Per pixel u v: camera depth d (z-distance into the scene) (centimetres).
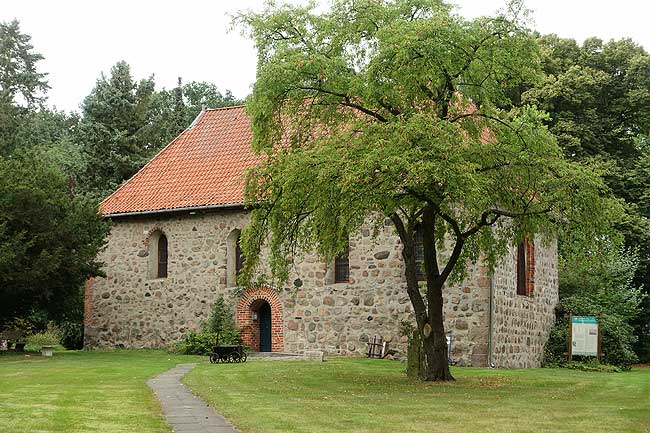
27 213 2822
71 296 3131
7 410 1332
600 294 3256
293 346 2917
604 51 3938
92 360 2650
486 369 2481
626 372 2783
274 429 1202
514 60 1916
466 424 1321
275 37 2044
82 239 2944
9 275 2705
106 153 4706
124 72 4884
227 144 3366
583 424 1341
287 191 1842
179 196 3188
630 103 3753
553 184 1823
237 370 2206
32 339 4028
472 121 1994
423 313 2100
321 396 1702
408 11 1972
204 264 3112
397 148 1686
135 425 1206
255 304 3020
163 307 3188
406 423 1315
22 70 5775
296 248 2919
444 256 2694
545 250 3105
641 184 3794
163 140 5206
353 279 2836
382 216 2352
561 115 3800
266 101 1955
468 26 1877
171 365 2405
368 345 2781
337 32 1972
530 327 2919
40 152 4750
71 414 1294
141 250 3262
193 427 1215
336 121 2059
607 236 2116
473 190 1639
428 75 1816
